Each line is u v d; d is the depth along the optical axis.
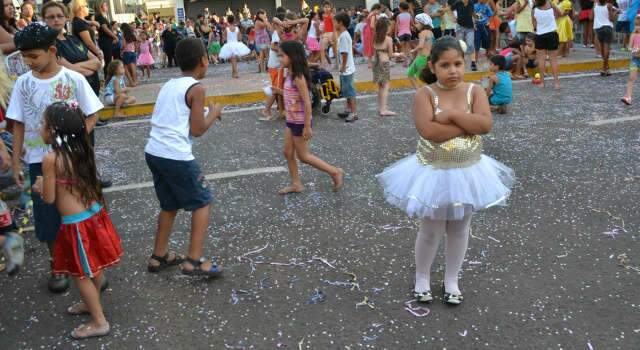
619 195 4.96
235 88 11.34
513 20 13.91
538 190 5.19
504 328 3.13
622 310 3.25
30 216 4.96
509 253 4.01
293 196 5.36
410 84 11.28
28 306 3.61
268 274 3.87
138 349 3.09
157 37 23.44
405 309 3.36
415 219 4.68
